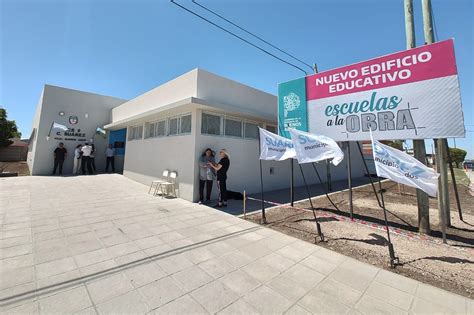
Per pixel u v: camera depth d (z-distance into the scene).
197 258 3.48
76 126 13.63
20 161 20.69
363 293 2.72
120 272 2.99
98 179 11.20
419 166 3.61
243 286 2.79
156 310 2.31
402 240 4.41
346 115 5.86
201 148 7.41
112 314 2.23
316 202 7.87
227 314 2.30
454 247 4.11
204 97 7.46
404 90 4.91
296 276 3.06
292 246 4.05
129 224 4.90
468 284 2.95
